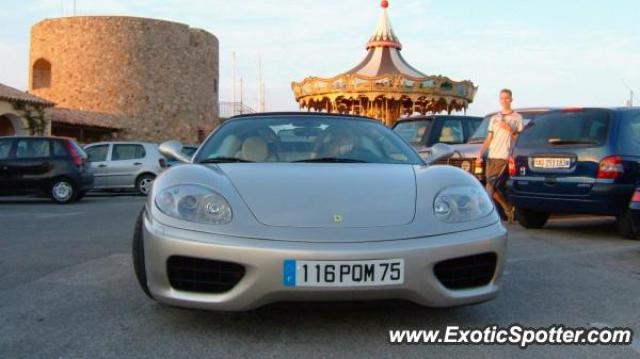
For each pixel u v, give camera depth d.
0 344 3.32
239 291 3.18
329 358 3.10
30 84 44.69
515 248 6.60
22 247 6.56
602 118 7.35
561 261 5.82
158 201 3.52
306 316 3.77
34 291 4.50
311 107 26.55
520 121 8.90
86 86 42.44
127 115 42.69
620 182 7.05
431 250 3.22
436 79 23.81
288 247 3.13
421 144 11.69
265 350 3.21
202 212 3.36
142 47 43.38
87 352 3.19
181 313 3.88
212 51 48.31
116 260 5.75
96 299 4.26
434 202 3.51
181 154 4.64
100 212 10.94
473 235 3.38
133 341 3.36
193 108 46.12
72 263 5.61
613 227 8.47
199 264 3.27
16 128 29.31
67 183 13.54
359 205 3.41
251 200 3.43
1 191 13.20
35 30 44.22
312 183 3.64
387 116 25.92
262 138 4.54
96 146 18.05
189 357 3.12
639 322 3.79
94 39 42.47
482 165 10.37
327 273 3.11
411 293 3.20
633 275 5.19
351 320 3.70
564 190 7.41
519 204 7.98
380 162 4.31
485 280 3.48
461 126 12.20
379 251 3.14
